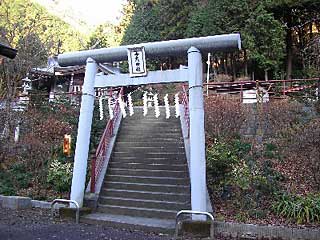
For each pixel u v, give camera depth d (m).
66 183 10.07
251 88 18.33
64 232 7.04
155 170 9.85
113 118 12.73
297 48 24.06
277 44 21.12
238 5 21.88
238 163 9.38
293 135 10.55
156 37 27.42
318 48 10.86
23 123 13.88
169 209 8.39
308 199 7.48
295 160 9.85
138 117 13.54
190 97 7.88
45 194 9.95
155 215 8.27
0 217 8.20
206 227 6.91
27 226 7.45
